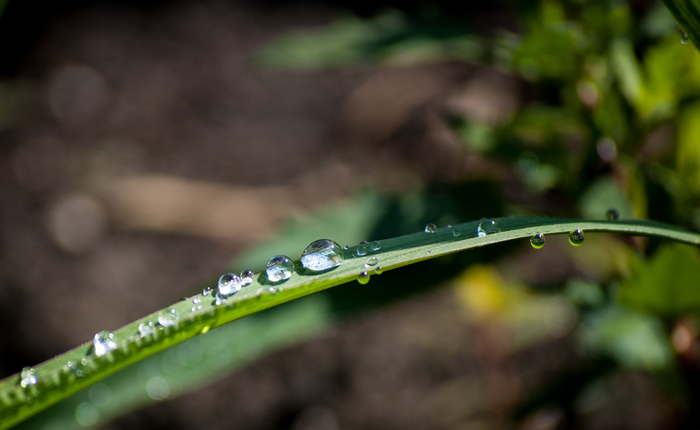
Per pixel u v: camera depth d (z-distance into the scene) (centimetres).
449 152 34
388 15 16
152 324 11
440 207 15
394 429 22
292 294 11
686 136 14
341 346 26
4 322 27
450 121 14
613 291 14
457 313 27
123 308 28
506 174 26
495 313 21
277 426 23
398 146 35
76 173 35
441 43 15
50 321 27
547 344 25
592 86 14
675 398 14
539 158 14
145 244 31
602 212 13
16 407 11
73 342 26
